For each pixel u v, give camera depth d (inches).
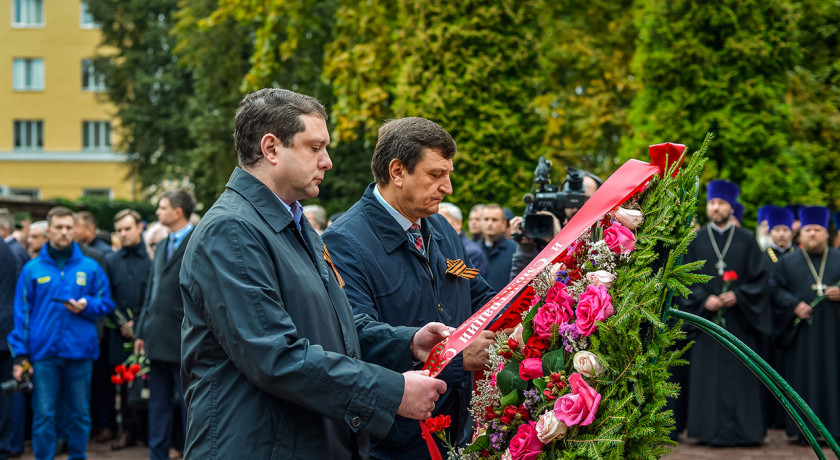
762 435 313.6
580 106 638.5
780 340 343.0
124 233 335.3
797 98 546.9
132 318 333.4
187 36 882.1
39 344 279.3
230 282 90.9
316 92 775.1
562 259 100.6
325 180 810.2
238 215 95.0
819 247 338.0
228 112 877.8
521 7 393.7
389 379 93.5
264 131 99.3
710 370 313.4
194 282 93.4
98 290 291.1
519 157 388.8
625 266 93.5
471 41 384.8
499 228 297.9
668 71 418.0
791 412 97.7
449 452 103.7
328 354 91.9
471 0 384.8
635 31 627.2
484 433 101.3
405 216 126.2
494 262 299.3
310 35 659.4
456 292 131.2
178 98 1046.4
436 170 122.2
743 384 312.5
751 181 405.1
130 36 1101.1
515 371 98.8
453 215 281.6
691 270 91.9
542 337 96.5
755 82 406.6
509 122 380.2
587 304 91.9
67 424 301.6
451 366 121.3
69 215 284.2
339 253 122.3
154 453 270.1
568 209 157.1
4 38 1482.5
